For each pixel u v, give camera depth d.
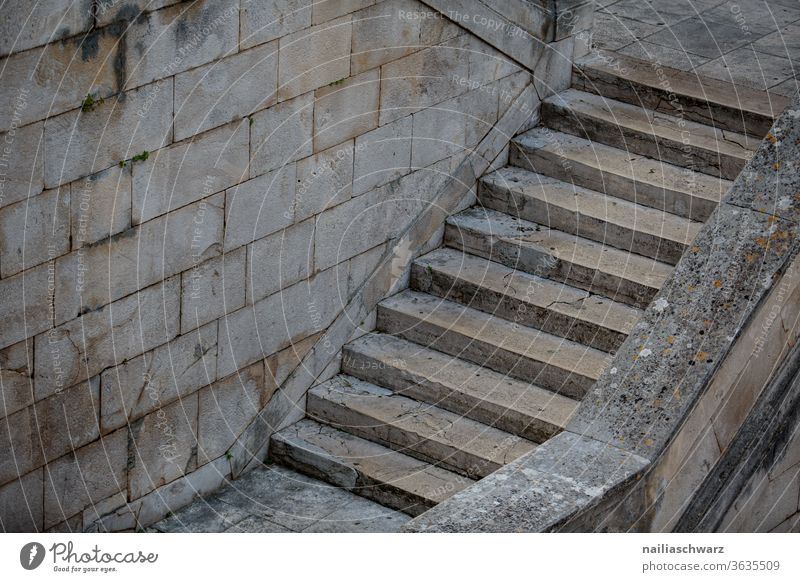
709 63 9.76
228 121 7.17
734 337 5.98
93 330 6.85
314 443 8.16
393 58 8.02
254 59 7.17
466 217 8.95
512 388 8.17
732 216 6.30
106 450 7.17
